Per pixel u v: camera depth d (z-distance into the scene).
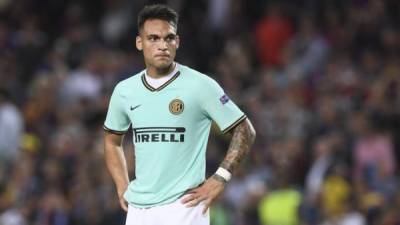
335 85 54.91
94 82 57.84
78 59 60.53
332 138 48.69
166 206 25.81
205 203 25.69
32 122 55.66
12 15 63.94
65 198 48.84
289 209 46.34
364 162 49.34
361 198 45.75
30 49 61.16
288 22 61.19
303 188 48.78
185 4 62.25
